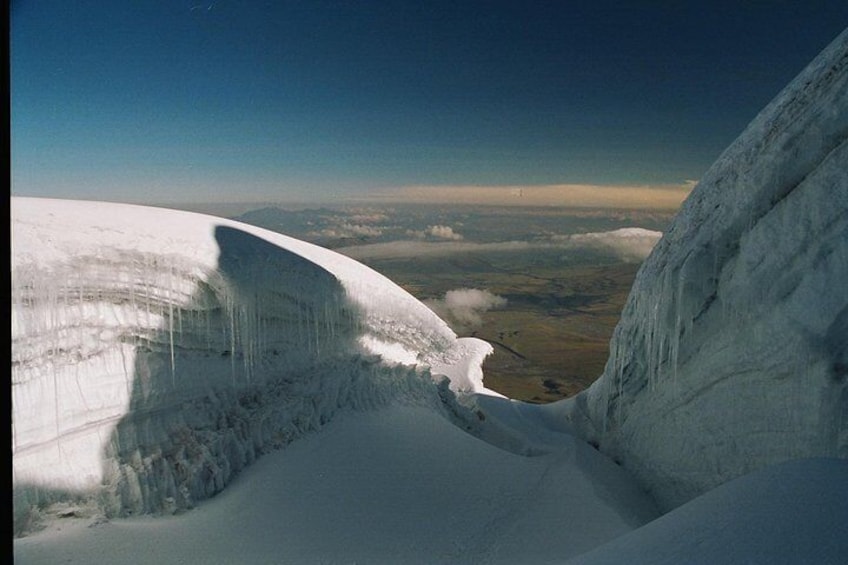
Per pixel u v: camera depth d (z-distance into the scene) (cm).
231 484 796
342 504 770
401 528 737
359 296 1223
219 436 818
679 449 880
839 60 705
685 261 852
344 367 1080
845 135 672
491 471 909
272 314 972
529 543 732
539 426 1293
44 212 768
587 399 1269
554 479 902
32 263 680
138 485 716
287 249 1083
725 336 802
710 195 858
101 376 736
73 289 720
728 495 464
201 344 858
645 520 847
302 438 902
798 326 678
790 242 709
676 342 878
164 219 884
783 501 411
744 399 762
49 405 680
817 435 651
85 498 687
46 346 689
